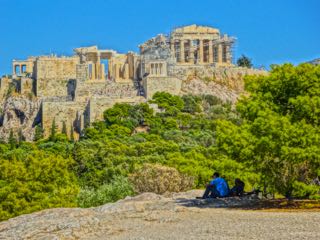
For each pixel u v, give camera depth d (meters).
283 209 52.62
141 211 52.19
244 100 60.81
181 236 40.16
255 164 56.16
